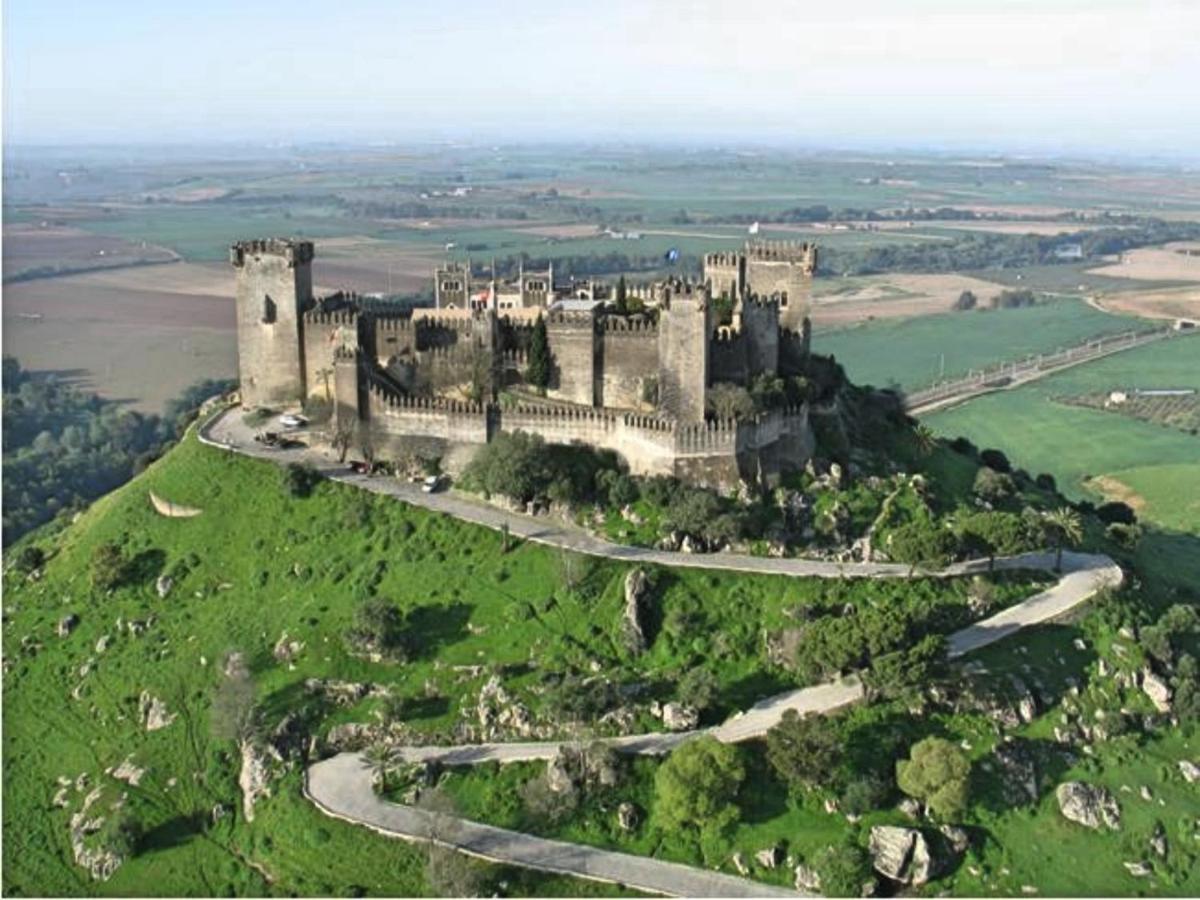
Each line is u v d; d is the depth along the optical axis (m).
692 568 198.00
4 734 191.62
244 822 171.75
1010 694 181.88
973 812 167.50
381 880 158.38
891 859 159.50
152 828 172.88
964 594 199.38
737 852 161.12
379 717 180.62
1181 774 179.25
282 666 190.62
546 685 181.12
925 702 178.88
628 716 177.75
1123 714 185.00
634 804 166.62
